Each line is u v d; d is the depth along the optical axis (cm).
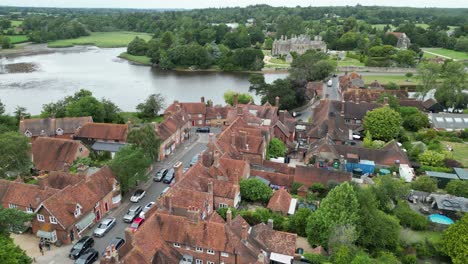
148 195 8438
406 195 8200
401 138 12162
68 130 11456
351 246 5928
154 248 5659
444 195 8331
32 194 7031
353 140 12069
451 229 6600
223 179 7875
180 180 7044
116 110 14062
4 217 5359
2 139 8556
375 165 10062
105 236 6906
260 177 8831
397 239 6719
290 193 8525
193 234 5922
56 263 6125
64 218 6575
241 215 7075
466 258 6181
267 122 11294
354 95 15825
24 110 13500
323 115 12381
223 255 5816
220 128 13462
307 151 10719
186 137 12388
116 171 7962
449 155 10681
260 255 5366
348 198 6412
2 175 8362
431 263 6625
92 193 7288
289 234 6344
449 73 17175
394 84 19112
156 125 10562
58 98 17762
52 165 9331
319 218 6438
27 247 6506
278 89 15550
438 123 13550
